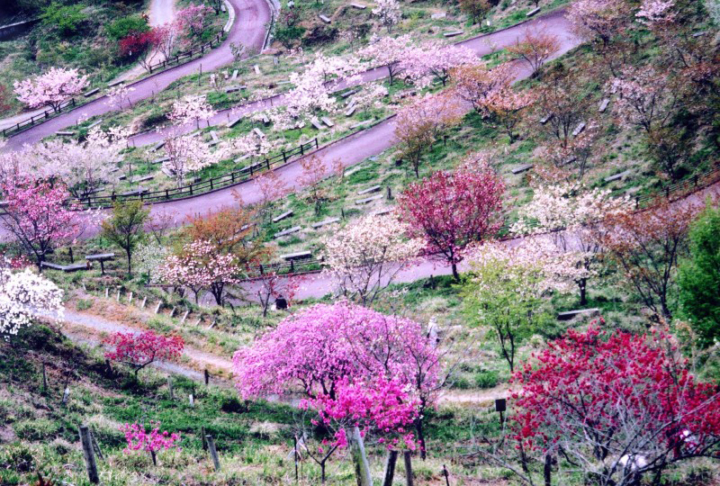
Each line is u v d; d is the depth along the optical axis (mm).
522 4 85875
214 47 96875
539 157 53688
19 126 82375
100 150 67062
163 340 35688
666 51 60281
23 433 25656
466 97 66250
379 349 31000
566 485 22078
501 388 32656
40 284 36156
